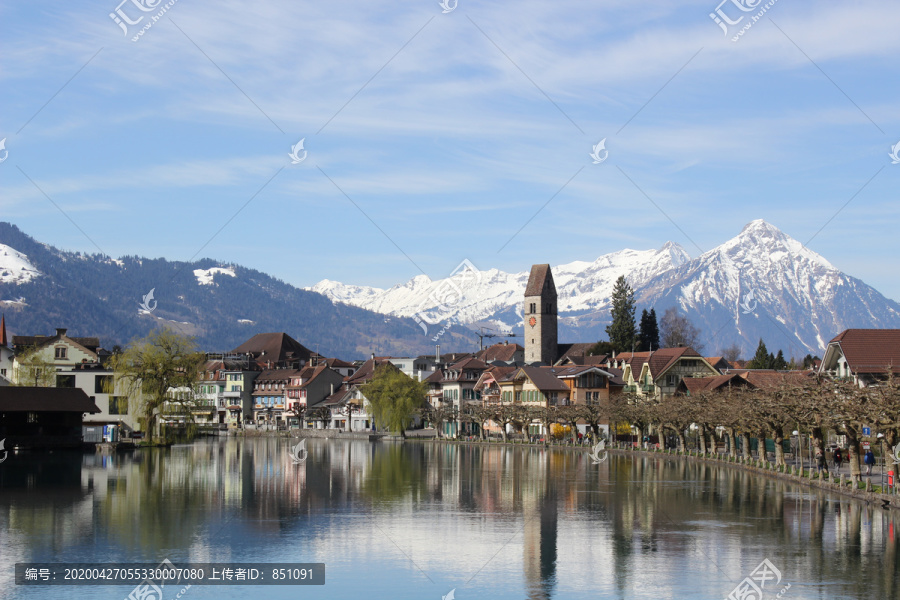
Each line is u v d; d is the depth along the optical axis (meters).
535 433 183.88
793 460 112.44
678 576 47.38
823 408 77.62
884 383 74.06
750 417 98.81
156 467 107.12
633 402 144.00
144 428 143.50
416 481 91.38
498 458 128.12
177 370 143.50
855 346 101.06
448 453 142.25
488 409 175.62
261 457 129.00
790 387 89.38
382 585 46.69
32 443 138.25
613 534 58.62
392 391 197.25
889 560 49.31
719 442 145.88
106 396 163.25
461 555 52.91
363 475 98.38
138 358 142.00
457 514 67.50
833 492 75.44
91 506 70.38
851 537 55.16
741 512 66.06
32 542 55.84
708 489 81.19
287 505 72.06
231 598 44.56
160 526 61.53
